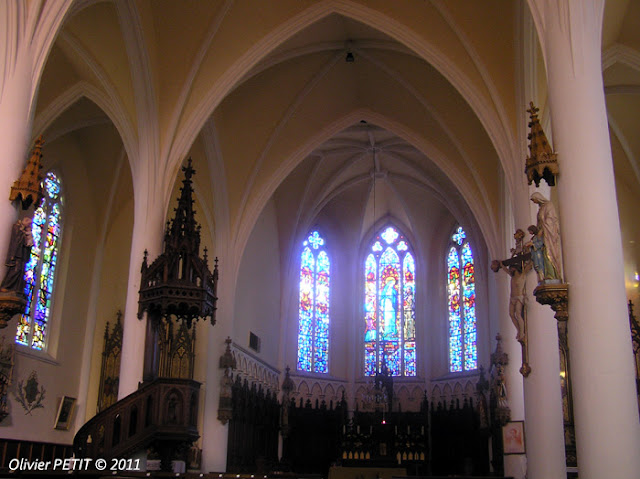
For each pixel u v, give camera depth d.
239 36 20.64
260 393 28.09
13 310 12.02
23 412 20.31
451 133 24.31
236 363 25.50
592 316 10.38
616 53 19.53
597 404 10.03
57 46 19.06
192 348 23.88
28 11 13.40
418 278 34.62
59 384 22.33
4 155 12.59
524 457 21.48
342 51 23.92
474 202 25.02
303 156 26.62
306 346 33.31
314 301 34.31
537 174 11.45
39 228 22.08
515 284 17.08
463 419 29.86
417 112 25.53
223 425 23.48
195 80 20.52
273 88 24.56
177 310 17.81
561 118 11.44
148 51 19.77
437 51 20.09
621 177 23.33
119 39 19.27
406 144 29.64
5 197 12.41
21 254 12.33
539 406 15.96
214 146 24.58
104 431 15.21
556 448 15.59
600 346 10.23
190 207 17.98
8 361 19.30
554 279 11.35
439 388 32.59
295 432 30.84
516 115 18.84
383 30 20.62
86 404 23.34
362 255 35.78
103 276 24.84
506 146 18.98
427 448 29.78
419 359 33.53
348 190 34.12
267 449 28.69
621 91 20.95
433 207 33.97
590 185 10.89
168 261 17.39
